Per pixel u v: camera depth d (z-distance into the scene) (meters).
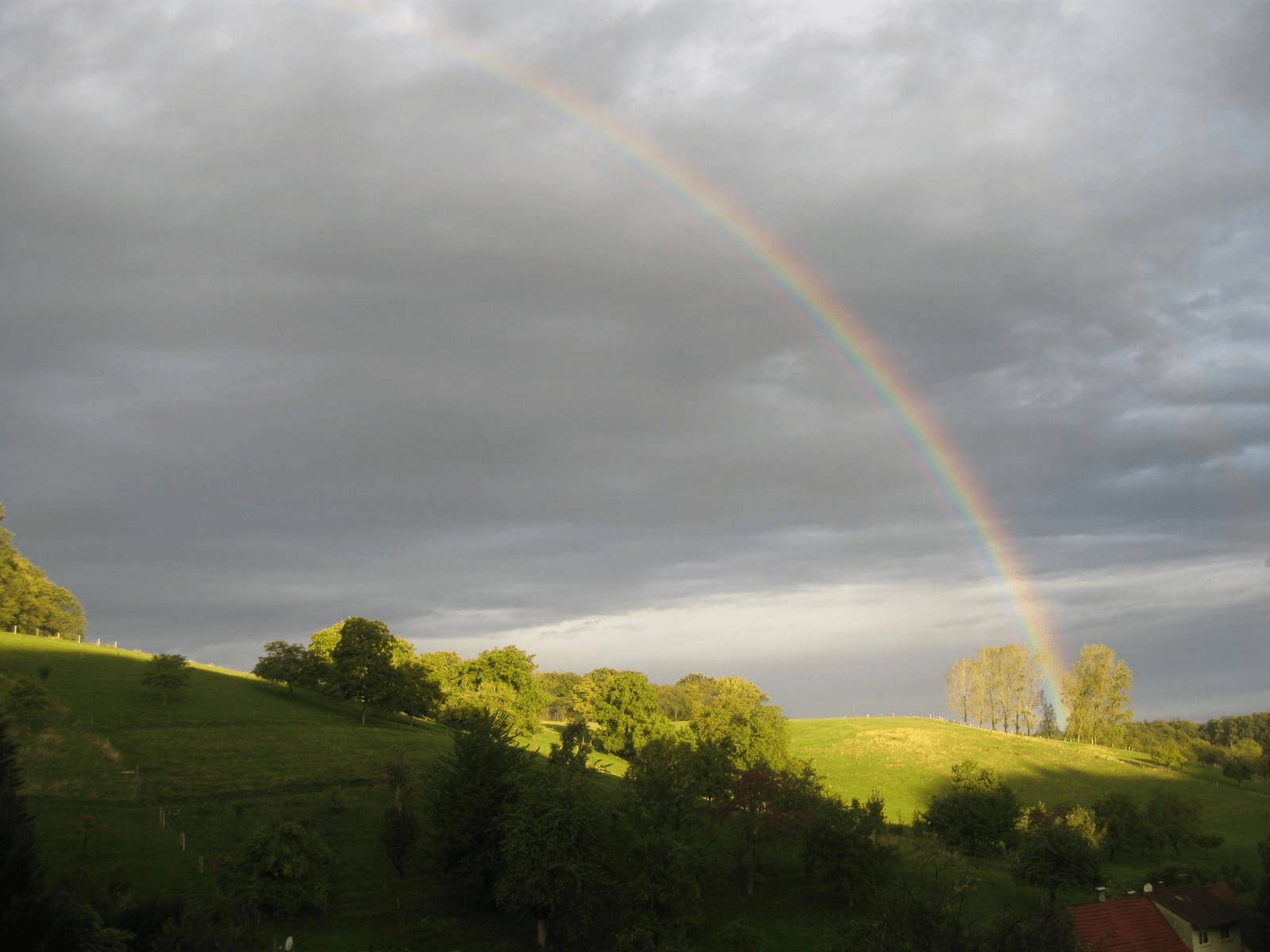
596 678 156.12
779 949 63.28
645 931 58.75
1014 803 99.19
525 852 60.41
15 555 177.38
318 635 152.25
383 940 57.41
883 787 131.25
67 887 44.03
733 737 116.12
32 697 88.25
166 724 101.38
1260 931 62.97
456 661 166.50
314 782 85.38
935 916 35.06
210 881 59.81
